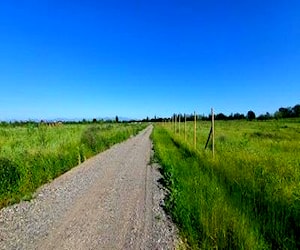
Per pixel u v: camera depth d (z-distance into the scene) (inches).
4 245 264.2
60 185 494.9
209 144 852.0
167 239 276.8
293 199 298.0
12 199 401.1
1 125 2025.1
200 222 282.4
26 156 542.9
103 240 275.0
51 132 1049.5
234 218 273.9
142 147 1144.2
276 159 483.8
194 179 439.8
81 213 351.9
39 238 279.6
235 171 436.8
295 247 237.3
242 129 1838.1
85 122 3430.1
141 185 495.2
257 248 229.5
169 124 2797.7
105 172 614.2
